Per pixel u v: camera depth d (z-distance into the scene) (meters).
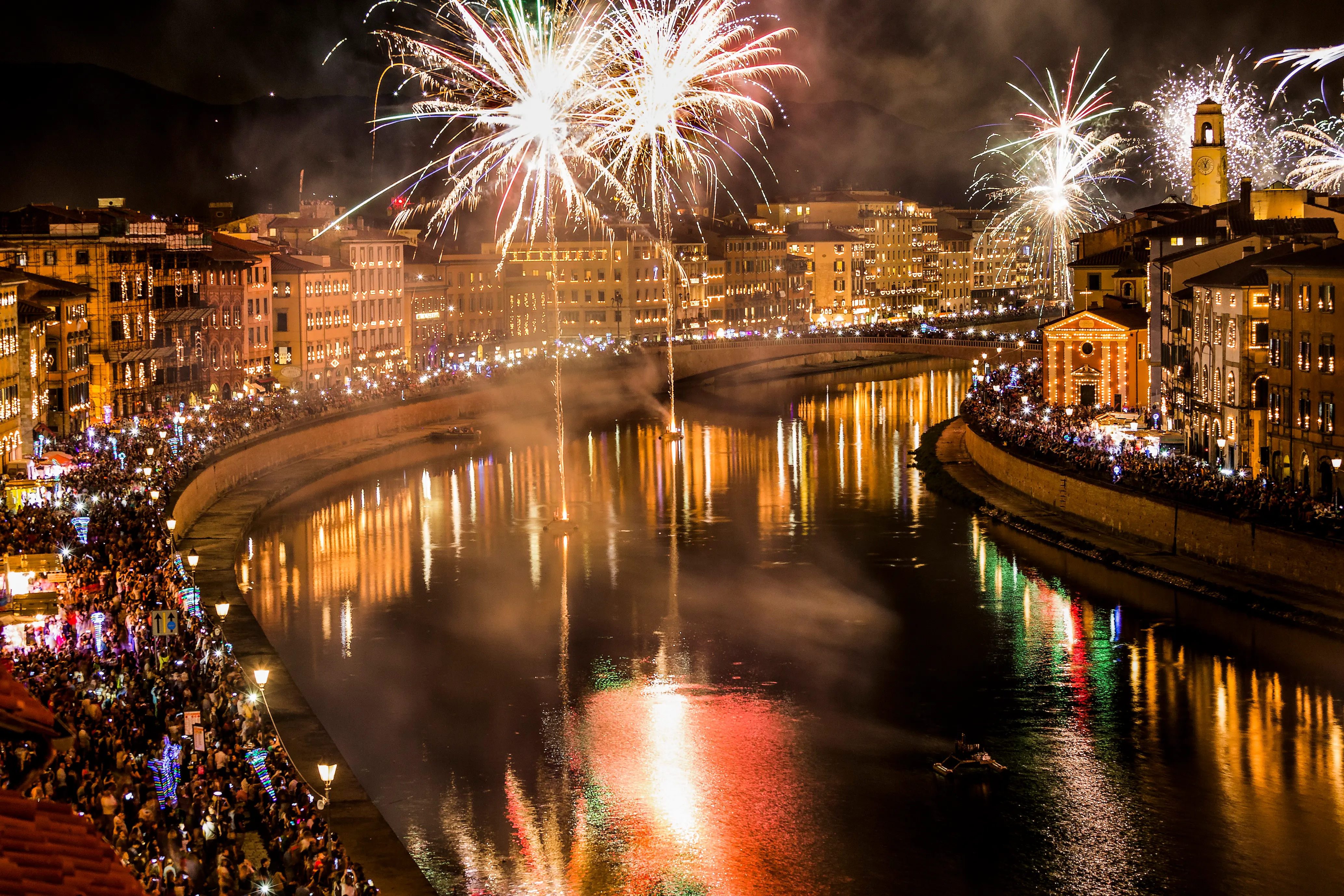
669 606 113.88
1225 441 135.12
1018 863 66.94
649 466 186.12
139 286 177.50
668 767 78.75
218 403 180.12
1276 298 122.62
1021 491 152.25
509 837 69.75
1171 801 73.94
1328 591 99.31
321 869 51.62
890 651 100.38
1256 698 88.75
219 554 121.38
